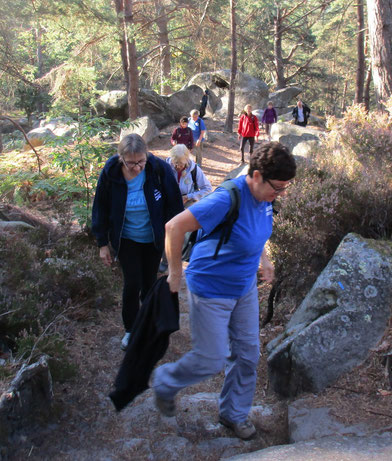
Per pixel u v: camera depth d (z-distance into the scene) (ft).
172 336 13.79
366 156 15.30
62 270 14.32
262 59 86.53
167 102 61.52
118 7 56.34
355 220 13.83
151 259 12.64
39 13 51.01
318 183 14.34
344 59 96.94
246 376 9.27
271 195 7.93
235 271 8.23
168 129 58.44
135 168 11.14
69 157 20.18
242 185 8.02
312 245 13.33
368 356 10.00
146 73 83.10
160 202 11.99
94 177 20.11
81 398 10.52
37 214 23.18
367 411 8.97
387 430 8.41
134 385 8.89
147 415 10.11
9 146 37.11
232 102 58.54
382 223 13.46
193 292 8.38
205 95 60.44
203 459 8.88
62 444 9.12
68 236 18.08
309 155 18.02
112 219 12.00
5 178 27.66
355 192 13.79
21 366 9.86
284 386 10.55
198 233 8.47
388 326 10.46
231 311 8.62
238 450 9.12
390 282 10.33
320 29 83.76
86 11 52.08
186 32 75.77
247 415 9.47
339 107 135.85
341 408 9.15
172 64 83.56
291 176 7.71
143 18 61.62
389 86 26.73
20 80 57.36
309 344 10.07
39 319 11.80
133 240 12.22
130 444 9.16
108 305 14.93
